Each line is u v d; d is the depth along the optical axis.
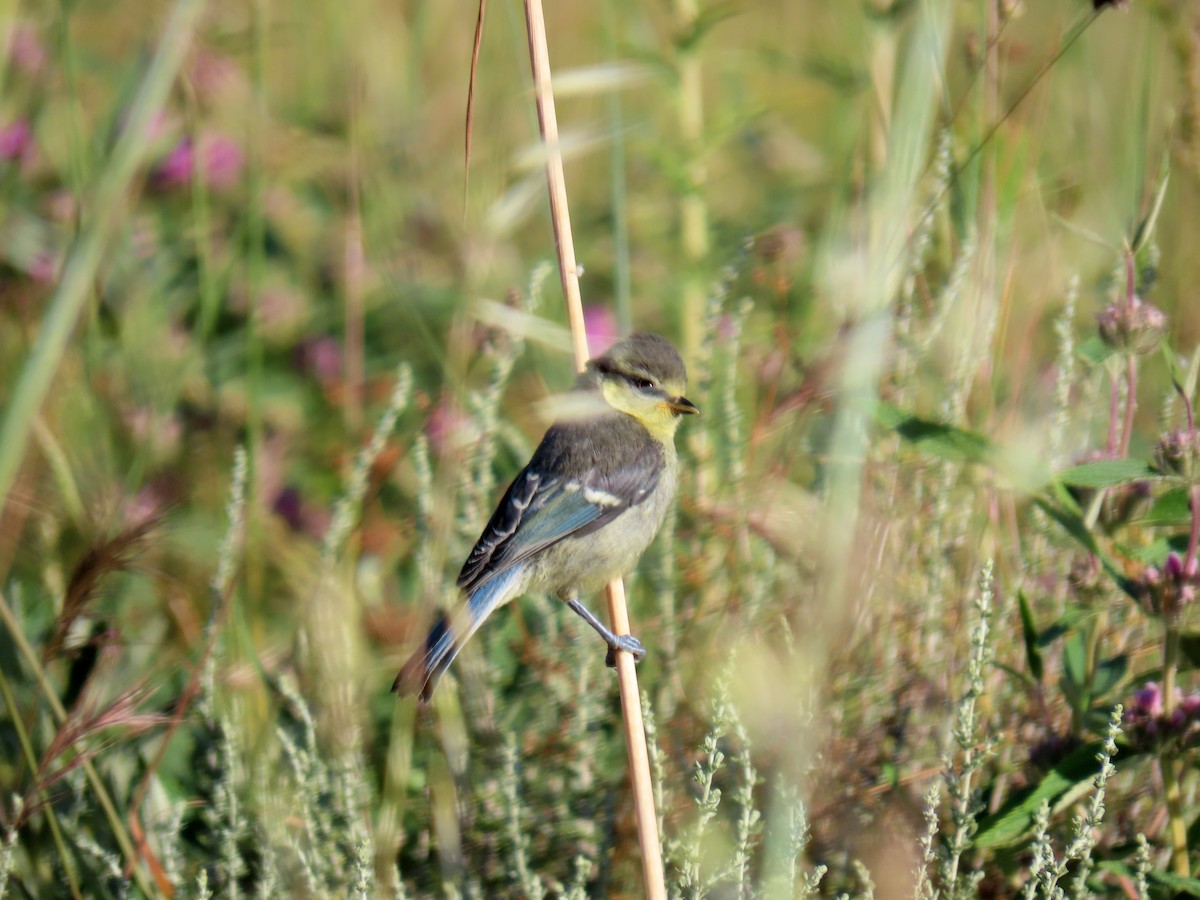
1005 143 10.55
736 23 15.80
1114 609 9.11
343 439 11.88
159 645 9.64
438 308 11.53
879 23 10.45
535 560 9.34
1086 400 9.98
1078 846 6.87
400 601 11.06
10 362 10.82
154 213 12.88
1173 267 11.80
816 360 9.61
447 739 9.10
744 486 10.07
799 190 13.85
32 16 12.16
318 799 8.85
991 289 10.00
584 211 14.20
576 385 9.35
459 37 15.75
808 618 8.29
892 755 8.74
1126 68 12.20
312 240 13.24
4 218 11.48
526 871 8.09
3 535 9.41
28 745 7.92
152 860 8.45
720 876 7.30
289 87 14.67
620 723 9.69
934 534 9.24
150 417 10.57
